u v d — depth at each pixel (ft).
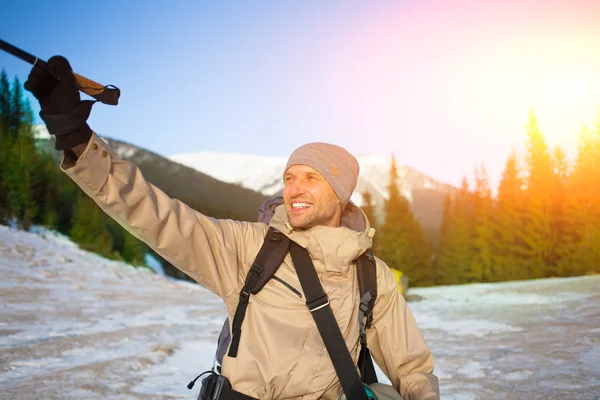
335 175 7.09
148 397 15.42
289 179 7.19
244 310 6.57
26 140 135.95
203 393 6.37
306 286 6.64
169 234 6.28
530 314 32.35
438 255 195.21
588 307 32.99
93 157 5.62
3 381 16.96
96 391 15.96
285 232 6.89
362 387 6.39
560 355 19.35
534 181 149.38
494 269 160.76
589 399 13.78
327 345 6.46
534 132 150.82
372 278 7.25
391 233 182.09
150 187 6.29
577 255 136.36
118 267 78.28
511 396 14.70
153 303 44.16
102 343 23.85
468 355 20.81
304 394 6.44
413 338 7.55
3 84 171.42
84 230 100.12
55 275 60.80
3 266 59.82
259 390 6.32
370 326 7.49
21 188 104.68
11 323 28.45
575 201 139.44
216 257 6.73
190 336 26.61
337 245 6.88
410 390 7.38
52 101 5.16
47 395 15.44
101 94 5.42
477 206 178.50
